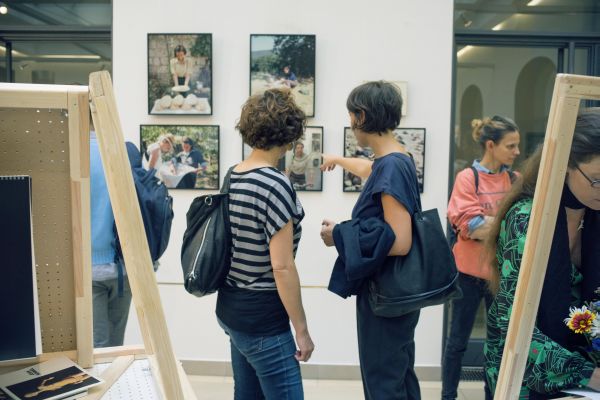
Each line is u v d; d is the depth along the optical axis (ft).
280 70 9.50
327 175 9.68
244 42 9.54
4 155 3.17
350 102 5.57
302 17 9.53
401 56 9.57
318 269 9.82
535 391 3.47
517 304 2.91
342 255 5.25
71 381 3.10
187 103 9.54
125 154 2.59
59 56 10.34
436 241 5.19
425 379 9.95
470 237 7.72
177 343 10.00
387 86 5.50
